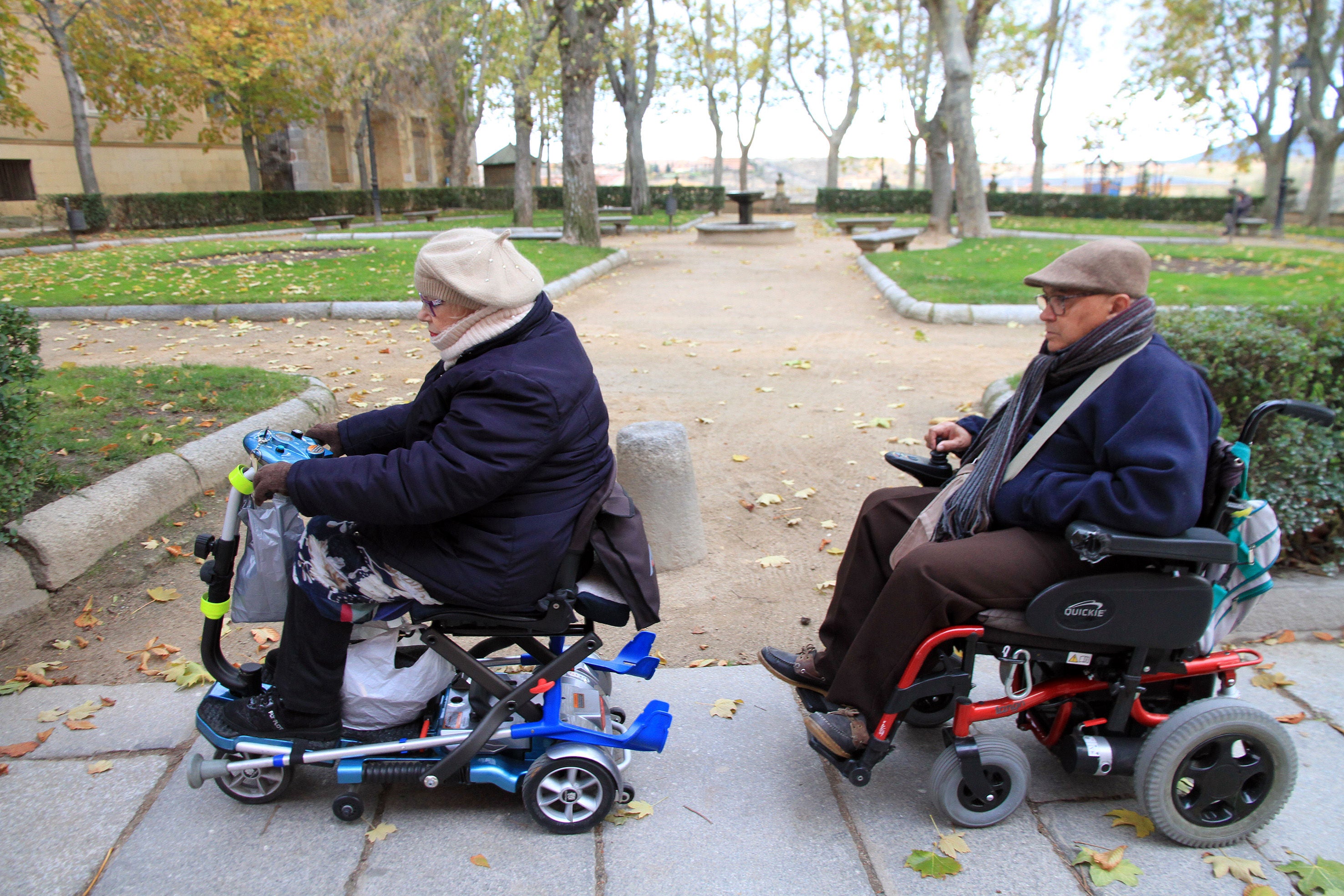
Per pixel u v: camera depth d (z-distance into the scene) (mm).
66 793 2602
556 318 2418
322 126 35656
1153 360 2285
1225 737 2348
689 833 2494
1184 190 57906
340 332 9078
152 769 2711
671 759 2826
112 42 23109
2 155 25453
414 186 42969
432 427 2324
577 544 2346
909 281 12586
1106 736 2490
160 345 8477
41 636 3465
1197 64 32531
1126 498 2150
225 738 2492
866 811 2590
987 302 10633
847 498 5062
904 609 2328
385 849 2404
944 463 2969
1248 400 3918
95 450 4625
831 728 2520
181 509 4492
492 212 37875
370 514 2160
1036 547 2350
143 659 3303
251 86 25828
